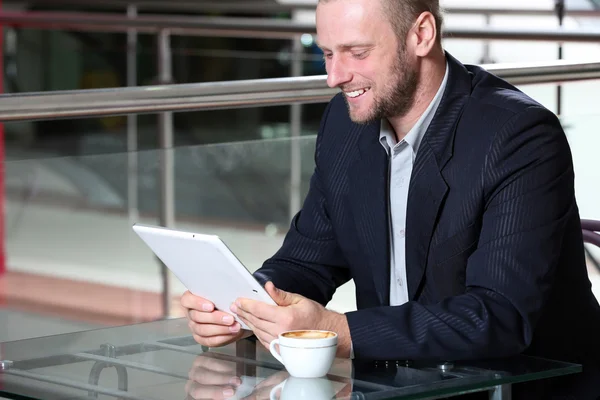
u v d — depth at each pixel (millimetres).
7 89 6172
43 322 4617
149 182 4047
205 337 1874
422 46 1971
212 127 5812
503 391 1656
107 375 1714
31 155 6512
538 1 4598
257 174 4047
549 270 1859
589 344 2057
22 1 6836
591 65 3252
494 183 1910
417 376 1657
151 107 2686
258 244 4309
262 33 4938
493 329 1761
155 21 4898
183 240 1780
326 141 2225
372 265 2080
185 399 1572
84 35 6016
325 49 1981
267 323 1745
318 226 2246
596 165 2922
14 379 1695
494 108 1965
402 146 2041
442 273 1976
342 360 1761
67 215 4582
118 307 4566
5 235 4656
